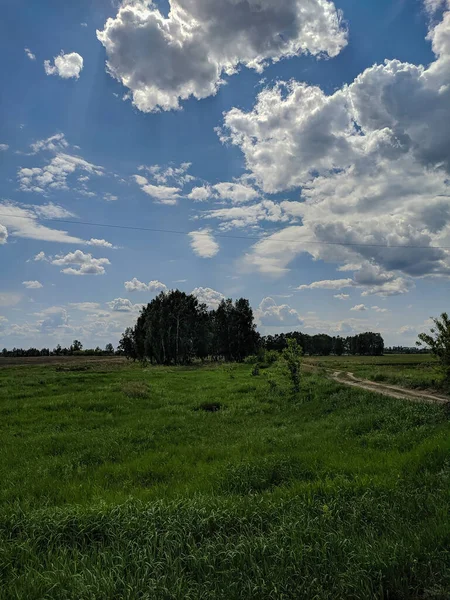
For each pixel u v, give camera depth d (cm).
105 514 680
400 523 584
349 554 514
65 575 511
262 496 755
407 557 486
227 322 10144
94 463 1248
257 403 2441
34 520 675
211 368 6706
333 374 4234
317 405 2123
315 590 456
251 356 7644
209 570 514
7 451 1383
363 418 1518
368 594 442
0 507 805
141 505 719
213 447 1375
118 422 1922
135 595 455
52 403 2330
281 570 488
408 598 443
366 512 645
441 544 514
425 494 690
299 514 648
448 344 1612
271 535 579
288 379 2780
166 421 1891
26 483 1015
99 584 479
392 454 1016
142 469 1113
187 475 1046
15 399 2622
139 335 9381
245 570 501
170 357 8612
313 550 529
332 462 993
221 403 2491
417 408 1509
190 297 9425
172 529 609
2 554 576
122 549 572
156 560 539
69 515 678
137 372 5150
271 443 1352
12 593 480
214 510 672
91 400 2464
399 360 8675
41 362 9256
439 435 1086
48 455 1351
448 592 438
